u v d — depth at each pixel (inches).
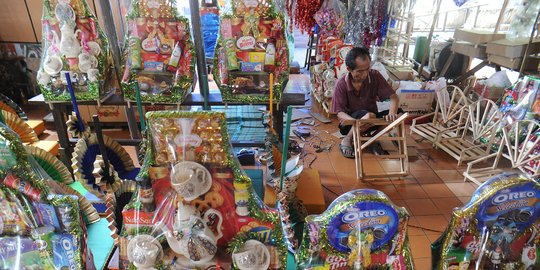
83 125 70.4
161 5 77.6
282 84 83.4
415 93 157.1
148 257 49.8
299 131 152.4
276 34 81.0
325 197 108.7
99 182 62.7
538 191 49.2
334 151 137.1
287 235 63.0
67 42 75.6
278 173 74.0
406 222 50.1
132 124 102.7
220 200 50.9
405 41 205.0
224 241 53.4
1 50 162.1
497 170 116.9
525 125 115.0
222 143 47.6
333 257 50.3
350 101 134.0
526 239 53.2
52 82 78.6
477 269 53.8
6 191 47.9
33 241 51.2
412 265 52.9
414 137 147.4
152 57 80.4
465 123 141.5
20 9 151.7
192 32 93.0
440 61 198.1
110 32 84.8
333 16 194.5
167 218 51.0
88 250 56.3
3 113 76.7
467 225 50.7
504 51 146.5
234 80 81.8
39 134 145.0
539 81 116.0
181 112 45.8
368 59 121.0
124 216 51.4
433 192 111.3
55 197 49.6
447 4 246.4
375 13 190.7
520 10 146.8
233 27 80.4
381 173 121.9
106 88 84.5
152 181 49.9
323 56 180.5
